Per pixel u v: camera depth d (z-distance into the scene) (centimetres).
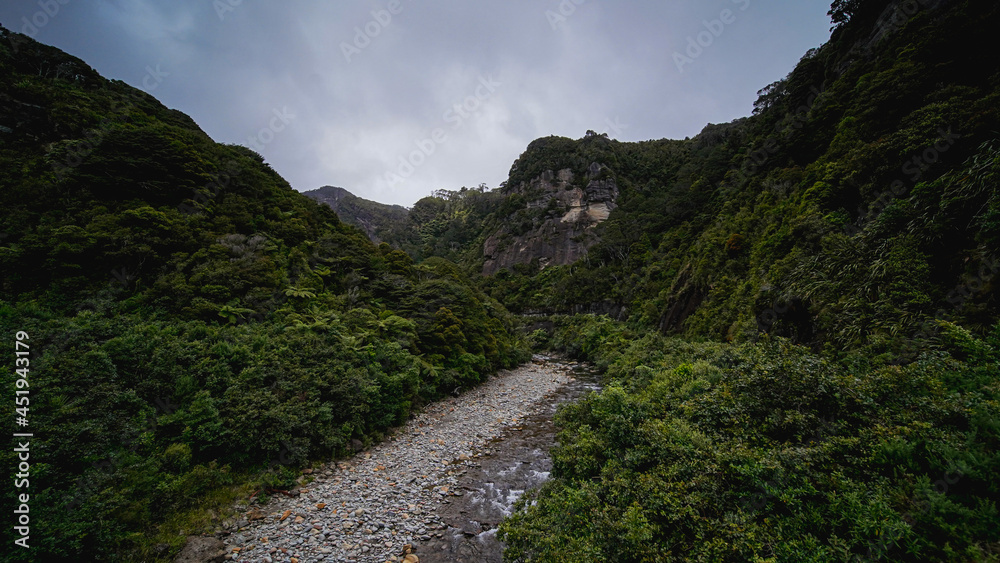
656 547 439
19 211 1377
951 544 327
